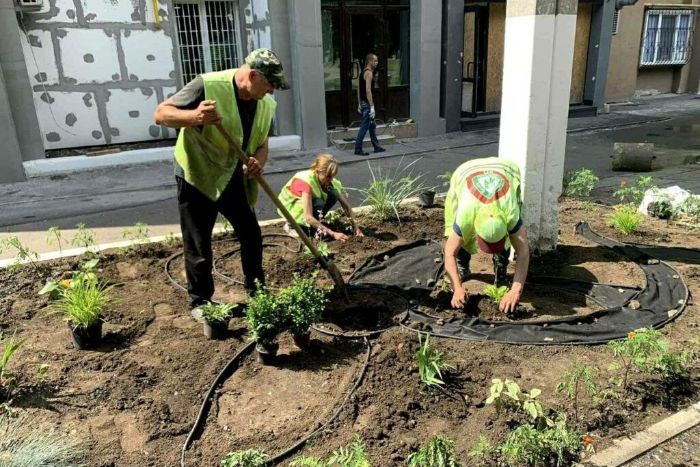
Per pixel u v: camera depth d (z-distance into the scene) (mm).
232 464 2439
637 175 8234
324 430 2752
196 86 3377
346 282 4395
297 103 10680
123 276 4605
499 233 3314
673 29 17828
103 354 3439
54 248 5812
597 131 12648
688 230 5387
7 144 8664
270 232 5645
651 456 2582
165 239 5316
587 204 6215
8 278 4504
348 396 2979
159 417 2877
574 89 14758
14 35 8508
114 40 9797
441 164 9523
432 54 11711
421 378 3074
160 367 3301
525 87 4270
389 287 4281
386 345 3418
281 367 3307
